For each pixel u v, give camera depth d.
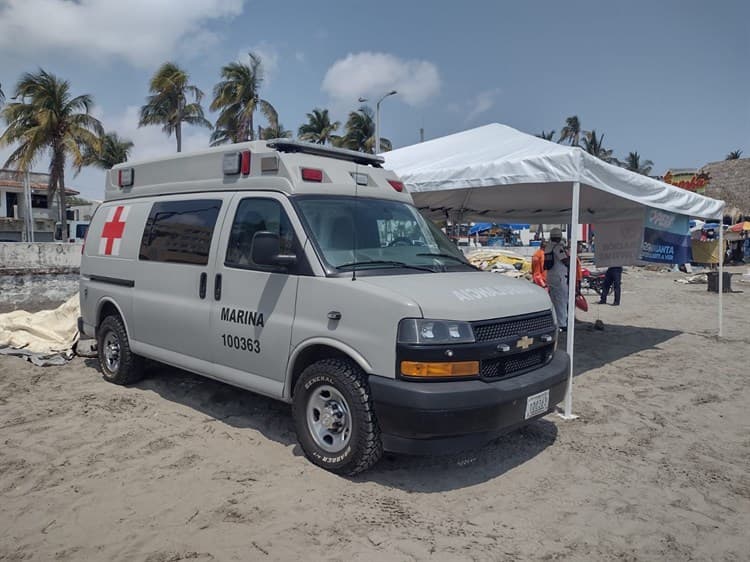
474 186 6.79
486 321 4.18
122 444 4.92
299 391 4.50
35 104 33.16
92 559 3.30
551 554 3.44
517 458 4.82
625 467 4.71
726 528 3.80
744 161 39.47
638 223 9.75
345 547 3.44
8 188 51.91
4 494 4.07
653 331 11.30
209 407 5.89
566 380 4.77
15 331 8.05
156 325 5.89
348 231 4.85
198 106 39.56
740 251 36.91
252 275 4.90
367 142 46.59
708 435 5.50
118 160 49.53
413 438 3.91
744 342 10.16
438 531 3.64
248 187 5.19
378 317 4.05
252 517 3.75
